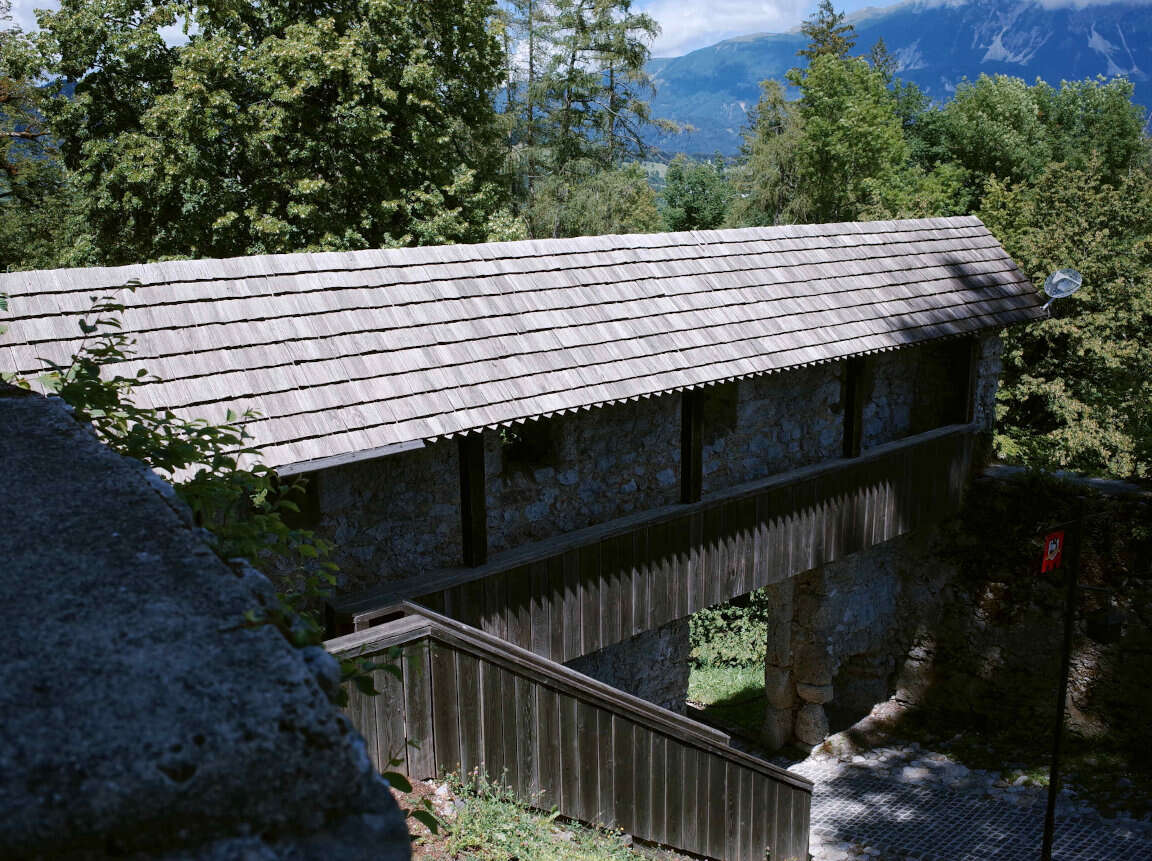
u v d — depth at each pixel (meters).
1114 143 36.19
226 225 14.99
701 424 8.66
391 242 15.78
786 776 7.76
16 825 1.03
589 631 8.05
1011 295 11.85
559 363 7.34
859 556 12.05
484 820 5.27
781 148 32.03
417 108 16.25
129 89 16.27
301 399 6.16
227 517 2.95
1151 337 15.03
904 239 11.63
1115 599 11.32
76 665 1.28
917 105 38.31
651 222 32.75
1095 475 12.76
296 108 15.12
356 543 6.93
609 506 8.58
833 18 38.34
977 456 12.31
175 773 1.12
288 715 1.22
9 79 18.55
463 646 5.54
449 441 7.39
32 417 2.36
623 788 6.40
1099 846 9.77
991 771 11.45
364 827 1.16
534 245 8.21
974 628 12.36
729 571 9.17
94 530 1.70
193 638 1.36
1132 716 11.30
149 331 6.02
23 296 5.81
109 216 16.33
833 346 9.13
